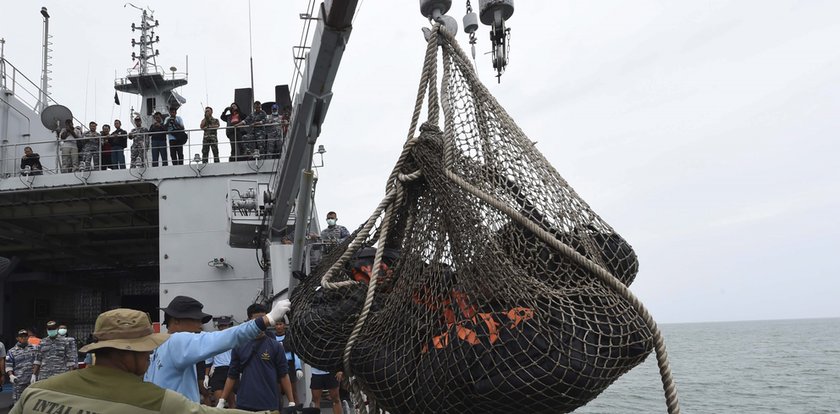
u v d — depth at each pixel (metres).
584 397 2.74
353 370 3.13
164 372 3.78
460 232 2.98
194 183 11.51
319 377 8.39
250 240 9.82
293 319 3.46
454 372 2.72
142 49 20.30
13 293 19.75
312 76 5.25
